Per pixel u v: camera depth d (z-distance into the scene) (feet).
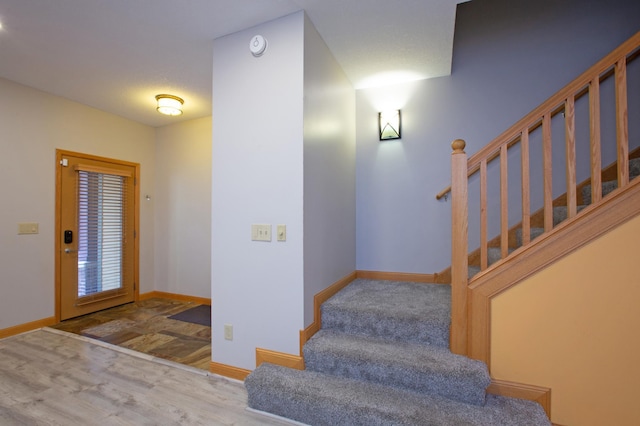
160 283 14.56
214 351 7.38
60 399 6.28
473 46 9.50
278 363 6.67
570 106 5.33
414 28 7.14
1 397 6.34
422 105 10.00
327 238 7.99
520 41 9.07
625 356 5.00
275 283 6.76
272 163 6.79
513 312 5.58
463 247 5.96
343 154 9.36
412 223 10.15
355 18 6.77
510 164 9.09
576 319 5.23
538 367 5.44
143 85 10.09
